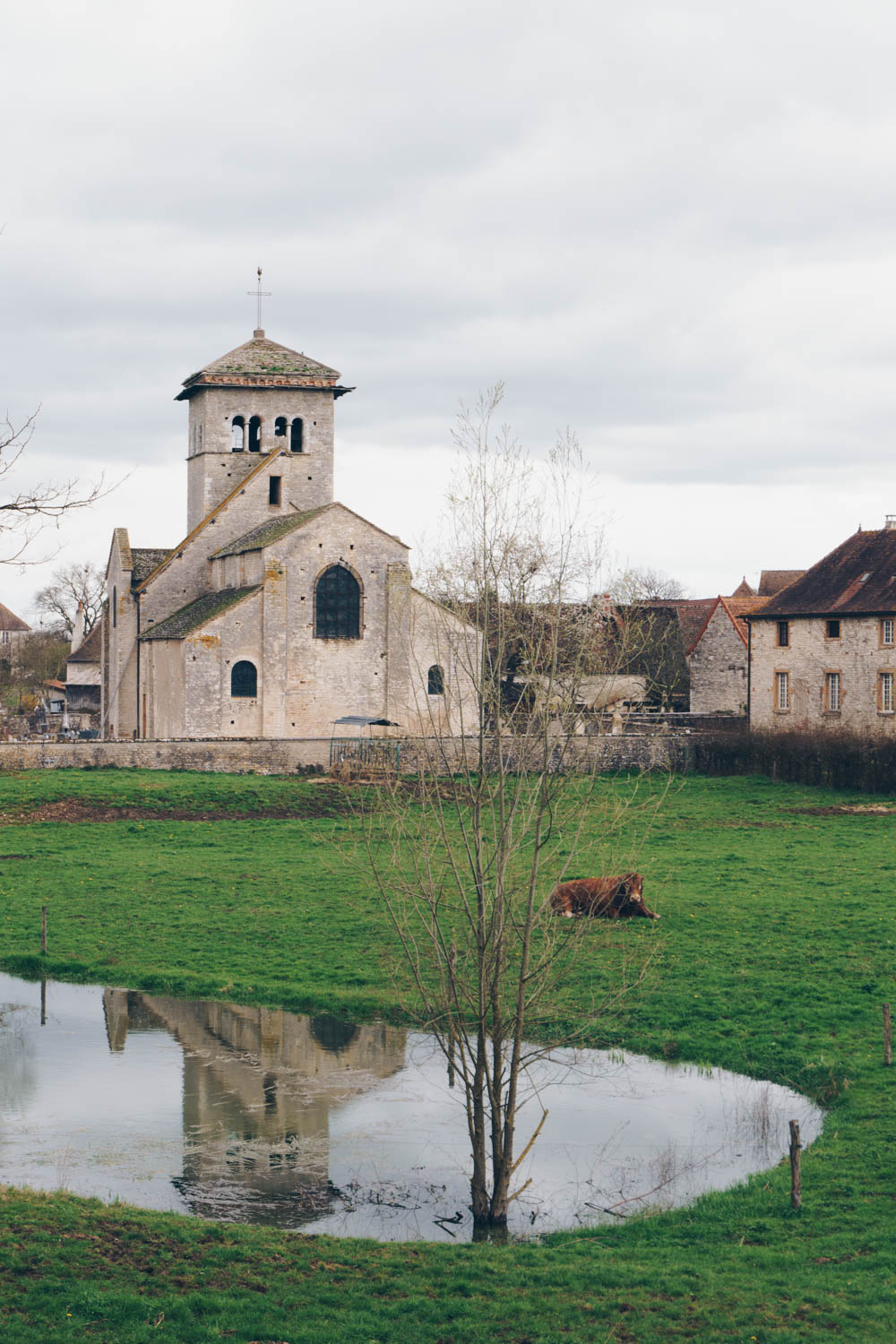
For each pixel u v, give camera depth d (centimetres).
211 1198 2222
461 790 2505
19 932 3950
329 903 4250
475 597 2373
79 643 14600
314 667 7944
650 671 8788
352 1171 2356
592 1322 1714
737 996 3216
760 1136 2481
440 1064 2927
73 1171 2323
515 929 2364
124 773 6512
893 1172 2194
